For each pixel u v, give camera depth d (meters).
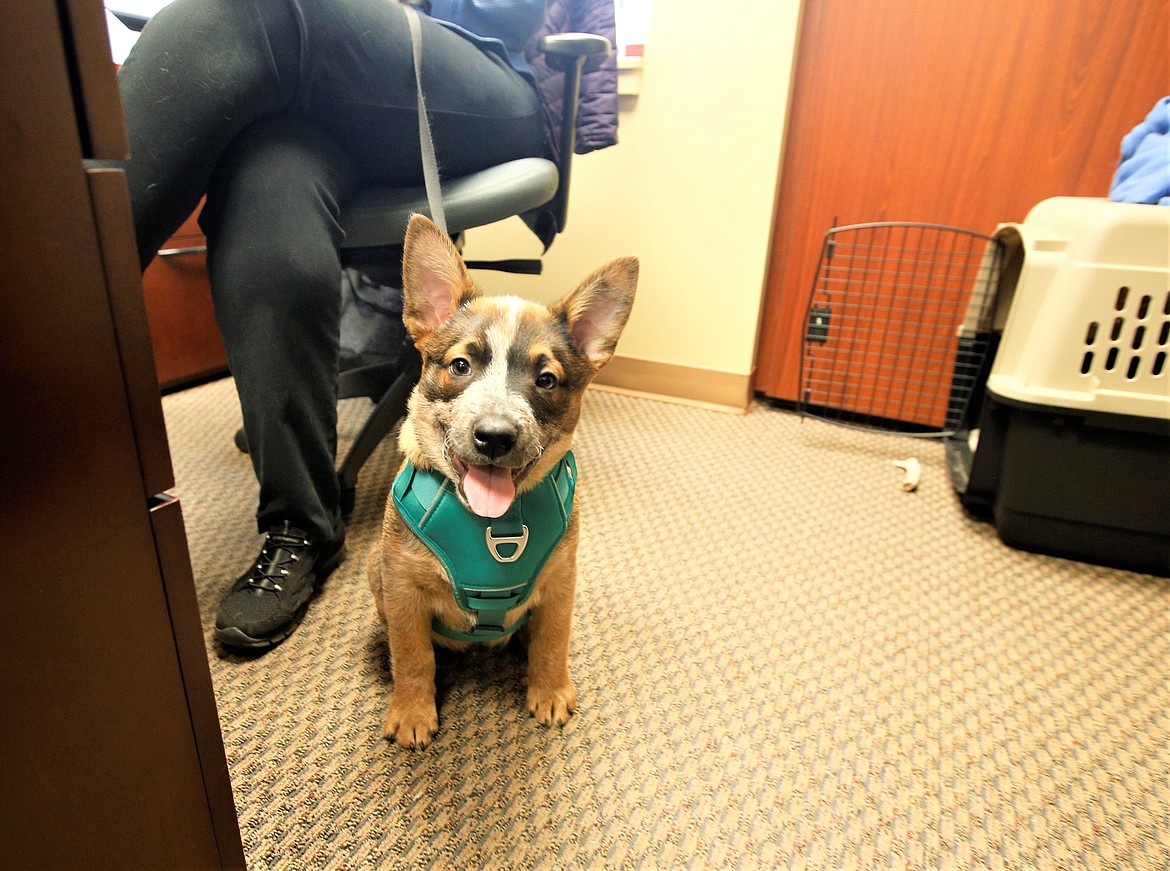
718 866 0.85
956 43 1.96
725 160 2.21
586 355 1.04
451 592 0.95
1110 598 1.44
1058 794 0.97
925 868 0.86
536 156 1.72
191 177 1.08
